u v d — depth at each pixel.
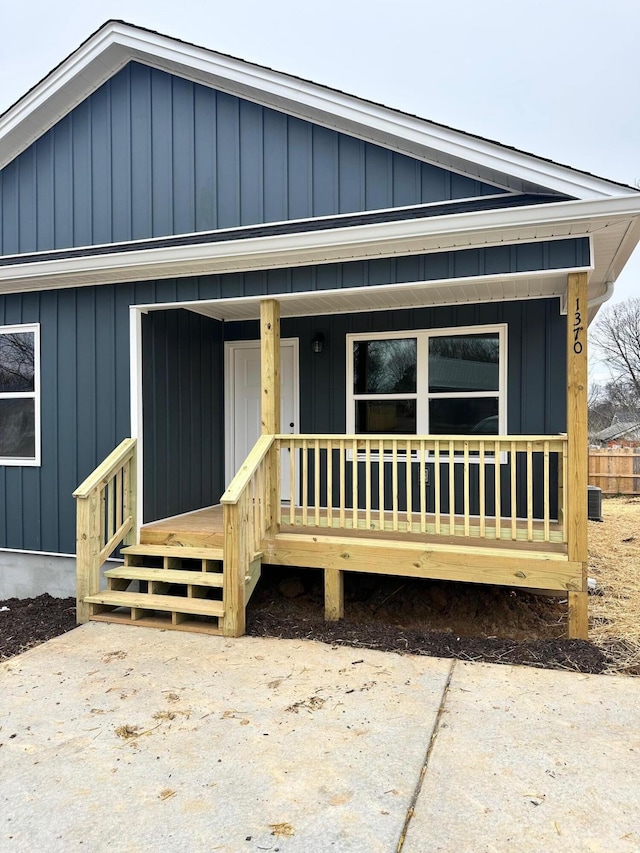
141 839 2.30
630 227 4.43
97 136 6.22
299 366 6.95
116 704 3.48
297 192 5.52
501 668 3.98
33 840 2.30
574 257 4.48
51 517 6.16
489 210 4.48
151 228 6.00
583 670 3.97
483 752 2.90
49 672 3.96
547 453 4.56
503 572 4.55
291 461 5.23
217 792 2.59
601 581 6.38
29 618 5.45
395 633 4.65
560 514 5.44
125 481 5.68
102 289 5.92
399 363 6.60
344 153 5.36
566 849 2.21
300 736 3.07
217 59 5.53
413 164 5.14
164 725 3.21
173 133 5.95
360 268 5.07
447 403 6.43
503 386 6.18
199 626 4.80
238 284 5.45
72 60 5.99
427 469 6.47
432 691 3.62
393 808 2.46
